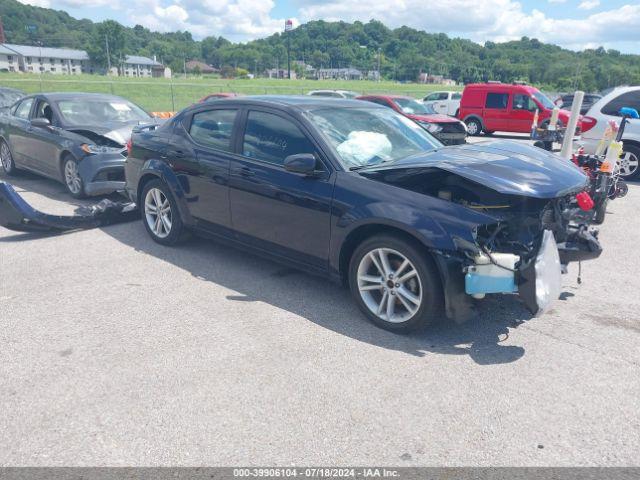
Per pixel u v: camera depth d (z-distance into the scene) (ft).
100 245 18.78
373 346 11.70
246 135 15.29
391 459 8.25
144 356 11.21
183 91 151.74
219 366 10.84
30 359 11.07
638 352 11.50
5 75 191.11
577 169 13.39
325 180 13.05
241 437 8.72
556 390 10.07
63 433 8.81
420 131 16.16
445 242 11.02
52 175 26.81
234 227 15.69
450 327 12.65
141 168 18.54
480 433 8.84
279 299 14.24
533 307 10.78
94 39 485.15
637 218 23.25
